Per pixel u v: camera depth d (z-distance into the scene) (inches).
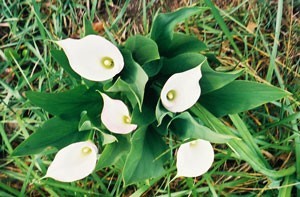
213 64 36.4
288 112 36.3
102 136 29.6
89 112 29.7
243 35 37.7
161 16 28.5
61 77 36.0
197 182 35.6
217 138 26.5
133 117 27.5
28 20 37.7
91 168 27.8
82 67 26.7
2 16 38.2
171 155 33.2
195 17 37.5
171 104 27.5
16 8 38.2
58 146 29.2
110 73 27.2
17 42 38.1
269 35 38.0
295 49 37.7
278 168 36.1
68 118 28.9
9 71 38.2
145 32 36.7
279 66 37.5
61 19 37.7
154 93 30.2
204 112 30.2
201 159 28.0
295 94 35.2
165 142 33.2
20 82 36.9
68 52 26.3
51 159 36.1
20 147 28.1
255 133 35.5
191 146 28.4
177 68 29.7
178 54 30.8
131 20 38.5
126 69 28.1
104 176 35.0
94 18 38.6
